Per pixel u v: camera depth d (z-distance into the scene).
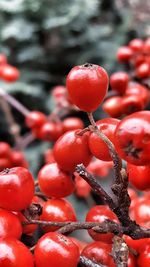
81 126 0.27
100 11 0.60
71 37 0.56
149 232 0.11
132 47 0.25
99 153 0.11
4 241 0.10
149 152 0.10
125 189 0.11
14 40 0.54
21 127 0.52
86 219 0.13
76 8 0.55
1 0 0.54
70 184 0.12
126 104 0.17
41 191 0.13
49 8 0.55
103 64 0.53
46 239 0.10
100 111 0.48
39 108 0.52
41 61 0.55
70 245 0.10
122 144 0.10
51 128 0.27
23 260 0.10
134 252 0.12
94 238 0.12
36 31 0.55
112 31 0.57
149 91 0.23
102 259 0.11
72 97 0.11
